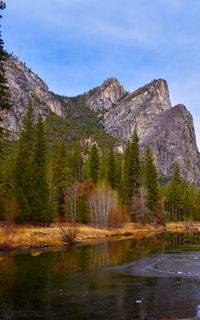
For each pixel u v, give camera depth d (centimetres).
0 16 1820
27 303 1166
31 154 5606
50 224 5025
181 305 1142
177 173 10512
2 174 5769
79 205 5688
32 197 4597
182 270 1880
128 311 1070
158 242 3725
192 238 4431
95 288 1411
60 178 6322
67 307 1117
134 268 1944
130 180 6925
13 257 2384
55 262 2153
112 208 5788
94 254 2598
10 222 3978
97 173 7244
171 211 10144
